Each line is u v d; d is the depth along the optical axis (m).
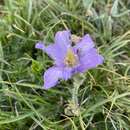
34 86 0.18
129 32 0.21
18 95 0.19
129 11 0.22
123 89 0.20
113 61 0.20
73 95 0.18
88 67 0.16
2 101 0.20
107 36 0.22
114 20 0.23
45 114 0.19
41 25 0.22
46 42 0.20
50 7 0.22
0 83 0.20
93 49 0.17
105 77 0.20
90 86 0.19
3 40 0.21
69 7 0.23
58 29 0.22
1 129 0.18
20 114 0.19
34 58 0.21
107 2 0.23
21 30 0.21
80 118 0.18
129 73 0.21
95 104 0.18
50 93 0.19
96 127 0.19
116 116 0.19
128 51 0.21
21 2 0.22
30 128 0.18
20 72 0.20
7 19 0.22
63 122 0.19
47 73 0.17
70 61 0.17
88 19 0.22
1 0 0.24
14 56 0.21
